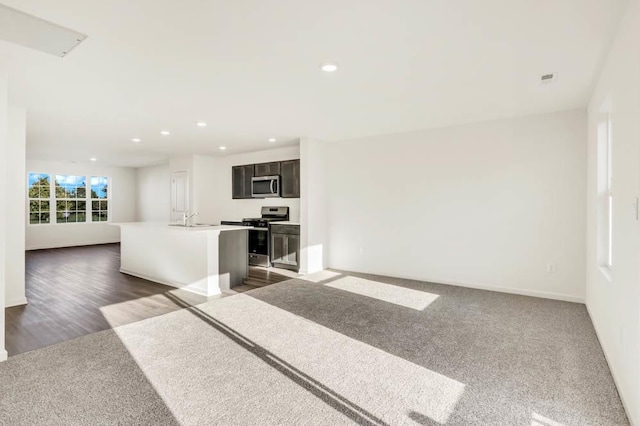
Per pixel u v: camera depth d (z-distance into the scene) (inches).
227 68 110.6
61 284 199.8
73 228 371.6
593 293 131.8
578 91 133.1
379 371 96.2
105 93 134.3
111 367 97.9
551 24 84.3
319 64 108.0
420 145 202.2
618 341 86.2
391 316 141.7
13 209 155.8
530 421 74.0
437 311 148.0
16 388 86.7
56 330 126.6
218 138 225.1
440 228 197.0
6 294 155.6
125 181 408.2
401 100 144.4
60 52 97.3
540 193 167.5
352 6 76.1
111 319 138.5
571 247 160.4
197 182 297.1
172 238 194.9
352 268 233.0
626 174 79.0
